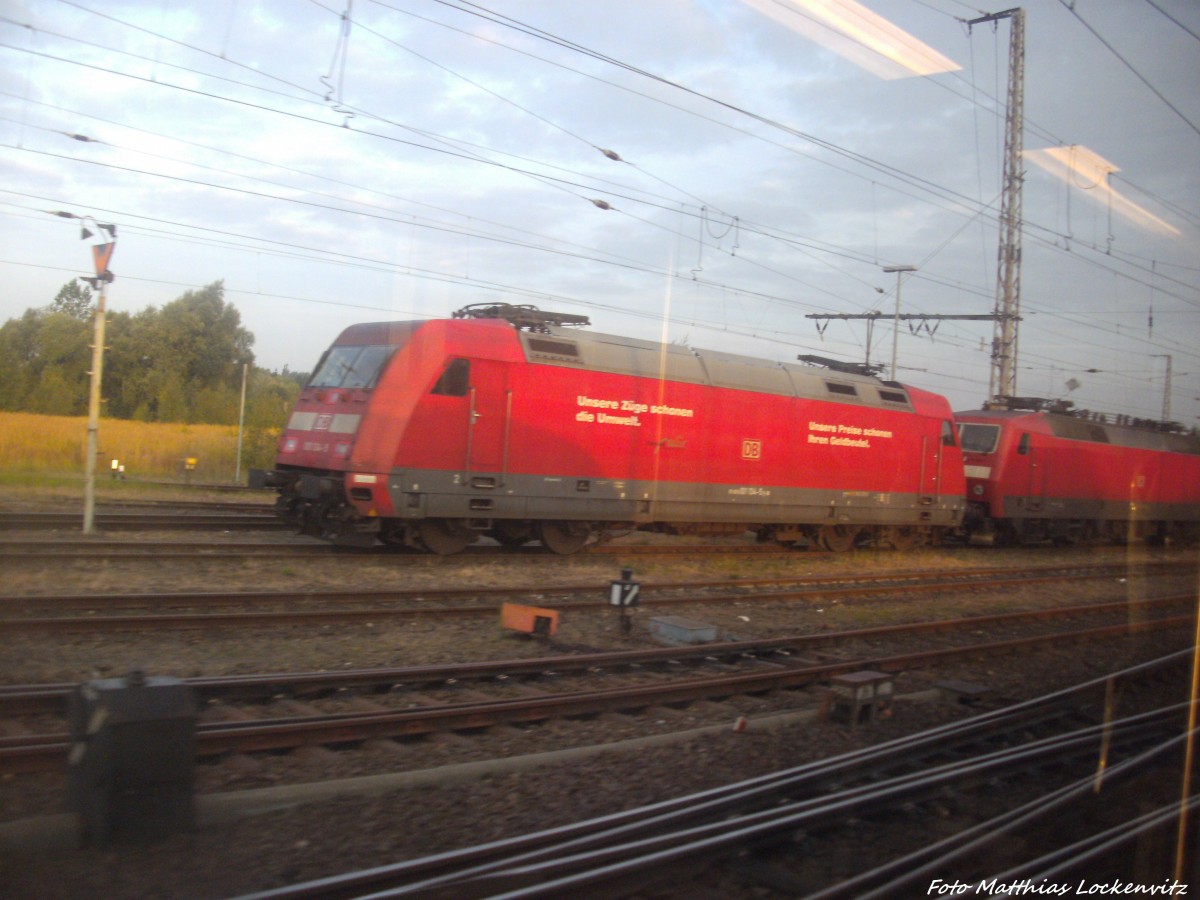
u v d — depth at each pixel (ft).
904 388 70.90
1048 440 81.51
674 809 17.47
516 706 23.06
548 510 50.47
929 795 19.56
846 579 52.80
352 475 44.78
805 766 20.43
